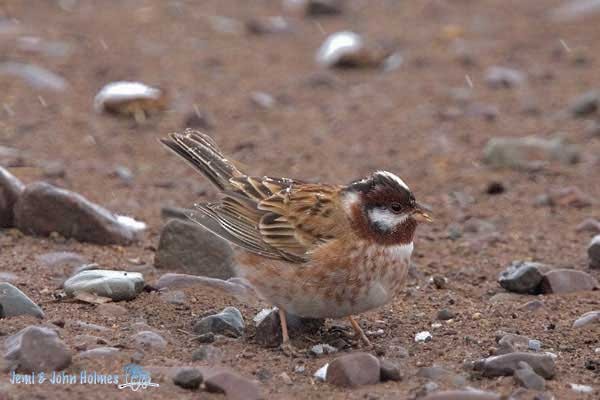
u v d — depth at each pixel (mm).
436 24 26625
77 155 17344
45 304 10578
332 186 10031
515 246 13805
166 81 21344
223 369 8883
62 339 9453
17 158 16688
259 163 17406
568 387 8930
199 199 15508
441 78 22484
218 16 26562
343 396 8633
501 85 21984
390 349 9773
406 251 9719
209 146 11383
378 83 22234
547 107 20703
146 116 19531
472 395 8289
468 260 13227
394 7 28359
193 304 10867
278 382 8930
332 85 21906
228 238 10039
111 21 25281
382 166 17469
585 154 18109
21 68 21141
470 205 15742
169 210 14398
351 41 23547
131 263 12289
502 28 26219
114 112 19438
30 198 12969
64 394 8328
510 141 17797
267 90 21406
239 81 21844
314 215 9648
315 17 26953
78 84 20875
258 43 24641
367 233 9547
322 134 19062
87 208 13008
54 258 12180
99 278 10914
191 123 19188
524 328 10602
